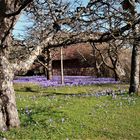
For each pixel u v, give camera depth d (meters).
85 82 42.03
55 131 15.07
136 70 26.59
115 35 13.98
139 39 13.73
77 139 14.32
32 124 15.82
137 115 19.06
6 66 15.00
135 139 14.90
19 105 20.69
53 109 19.09
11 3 14.27
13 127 15.12
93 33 14.59
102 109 20.09
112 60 45.31
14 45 15.89
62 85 38.00
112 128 16.31
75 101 22.45
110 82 42.59
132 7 12.22
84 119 17.38
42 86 36.72
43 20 15.33
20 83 39.22
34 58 14.75
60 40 14.88
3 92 14.99
